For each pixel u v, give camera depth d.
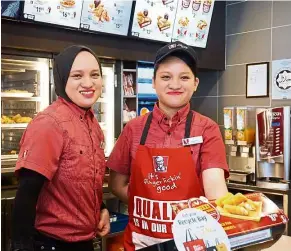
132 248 1.30
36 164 1.30
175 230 0.91
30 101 3.27
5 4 2.62
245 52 4.06
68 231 1.42
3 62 2.84
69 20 2.96
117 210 3.60
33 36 2.85
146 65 3.73
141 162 1.28
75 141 1.40
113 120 3.46
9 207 2.70
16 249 1.29
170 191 1.24
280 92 3.76
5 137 3.24
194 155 1.32
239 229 0.96
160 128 1.35
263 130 3.36
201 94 4.51
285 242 1.92
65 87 1.44
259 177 3.46
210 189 1.27
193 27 3.78
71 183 1.40
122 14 3.24
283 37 3.72
